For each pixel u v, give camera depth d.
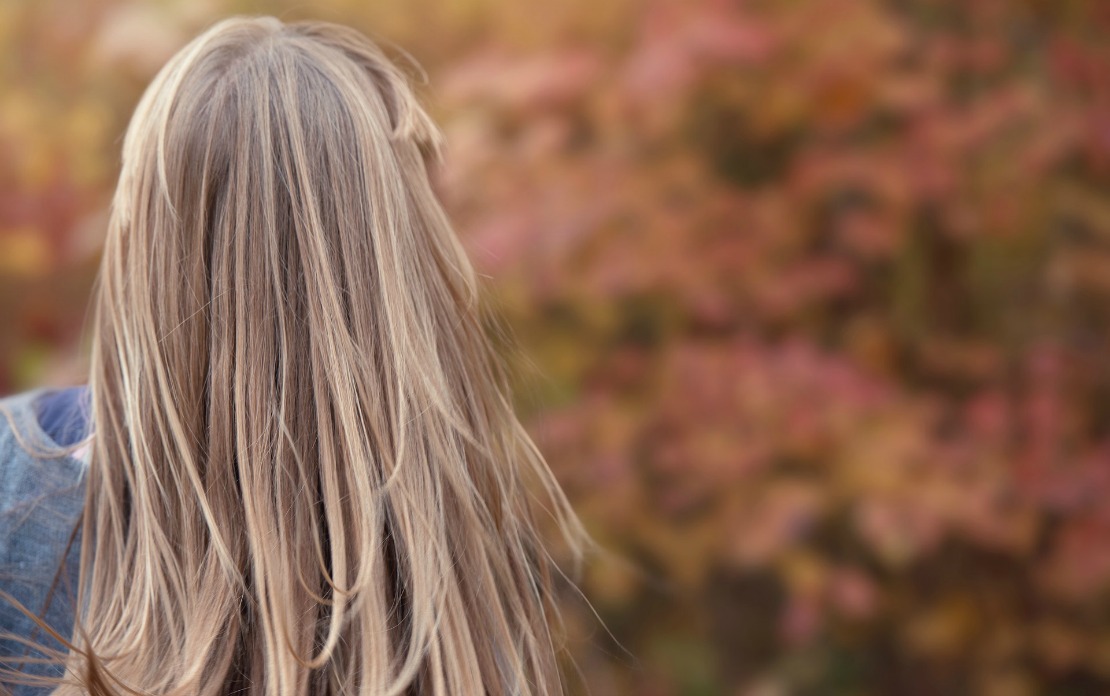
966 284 2.25
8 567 0.93
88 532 0.92
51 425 1.02
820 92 2.08
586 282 2.06
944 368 2.20
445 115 2.20
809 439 2.01
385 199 0.93
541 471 1.14
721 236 2.10
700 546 2.08
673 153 2.16
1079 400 2.12
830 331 2.24
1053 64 2.12
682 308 2.15
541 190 2.05
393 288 0.91
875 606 2.23
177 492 0.88
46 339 2.32
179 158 0.90
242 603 0.86
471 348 1.02
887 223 2.13
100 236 2.28
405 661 0.88
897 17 2.15
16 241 2.23
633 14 2.14
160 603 0.86
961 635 2.17
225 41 0.97
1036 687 2.21
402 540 0.89
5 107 2.26
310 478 0.87
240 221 0.89
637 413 2.10
